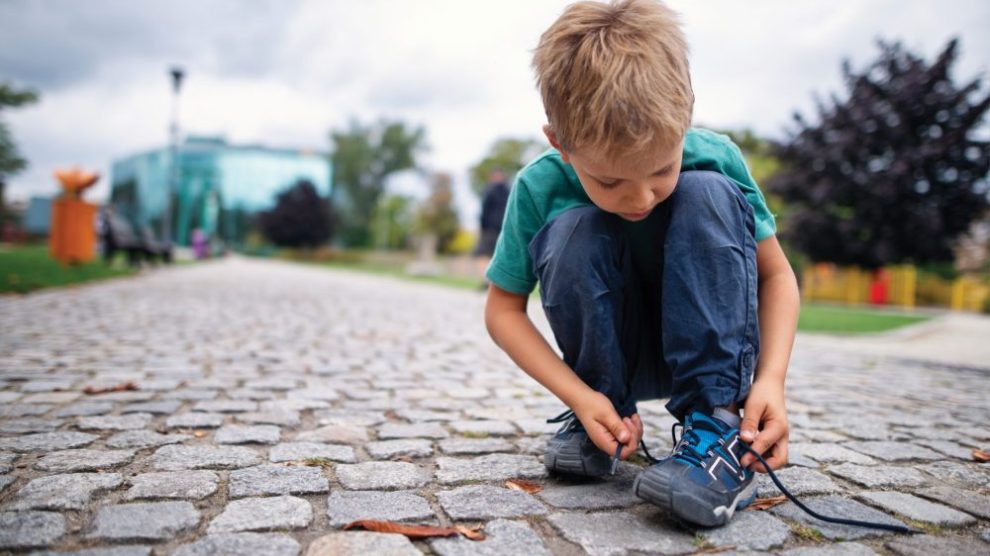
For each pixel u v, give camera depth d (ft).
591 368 4.75
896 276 55.16
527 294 5.29
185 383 9.02
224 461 5.56
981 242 65.36
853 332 21.40
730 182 4.58
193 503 4.55
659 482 4.15
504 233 5.17
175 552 3.77
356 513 4.46
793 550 3.99
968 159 53.42
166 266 47.85
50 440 6.03
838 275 56.70
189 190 201.05
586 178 4.07
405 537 4.08
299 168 212.64
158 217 203.92
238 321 17.26
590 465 5.05
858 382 11.32
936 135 54.34
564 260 4.57
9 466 5.24
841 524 4.45
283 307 22.26
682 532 4.23
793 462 6.03
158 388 8.60
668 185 4.04
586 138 3.74
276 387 8.99
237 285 33.19
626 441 4.50
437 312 22.74
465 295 33.22
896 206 53.67
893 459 6.24
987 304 52.95
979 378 12.42
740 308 4.33
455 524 4.35
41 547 3.79
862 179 54.34
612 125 3.62
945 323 26.76
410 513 4.49
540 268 4.77
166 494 4.69
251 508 4.49
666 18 3.99
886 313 34.09
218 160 203.31
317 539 4.03
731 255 4.32
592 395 4.66
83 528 4.10
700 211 4.35
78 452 5.66
